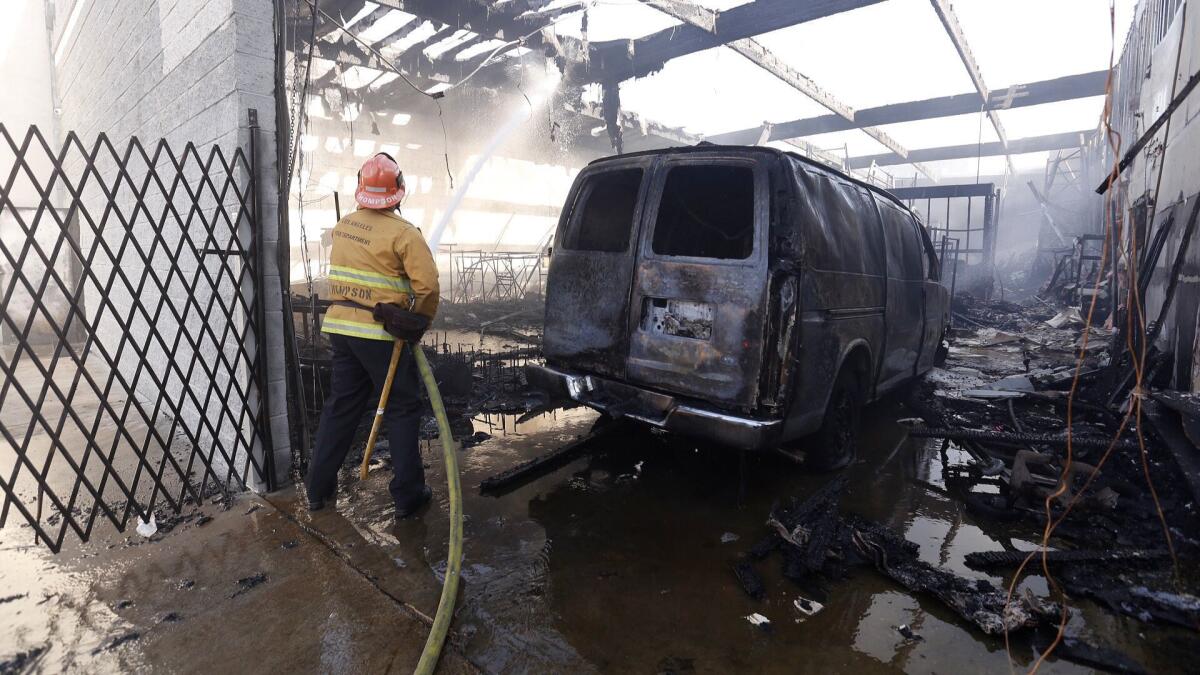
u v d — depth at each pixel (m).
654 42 11.95
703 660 2.04
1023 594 2.35
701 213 3.93
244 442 3.25
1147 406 4.09
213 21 3.17
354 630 2.16
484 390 5.82
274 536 2.85
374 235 2.79
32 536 2.84
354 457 3.92
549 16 10.52
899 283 4.54
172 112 3.84
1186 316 4.93
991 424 4.71
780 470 3.83
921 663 2.05
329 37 10.50
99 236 2.69
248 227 3.15
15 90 7.75
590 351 3.69
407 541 2.82
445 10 9.56
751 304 3.02
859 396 4.07
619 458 4.01
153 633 2.12
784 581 2.56
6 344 7.46
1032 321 12.70
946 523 3.17
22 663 1.95
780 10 10.30
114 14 4.88
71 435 4.29
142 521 2.90
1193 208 5.04
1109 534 2.97
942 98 16.77
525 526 3.02
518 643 2.11
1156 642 2.16
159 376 4.57
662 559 2.71
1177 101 3.76
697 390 3.20
